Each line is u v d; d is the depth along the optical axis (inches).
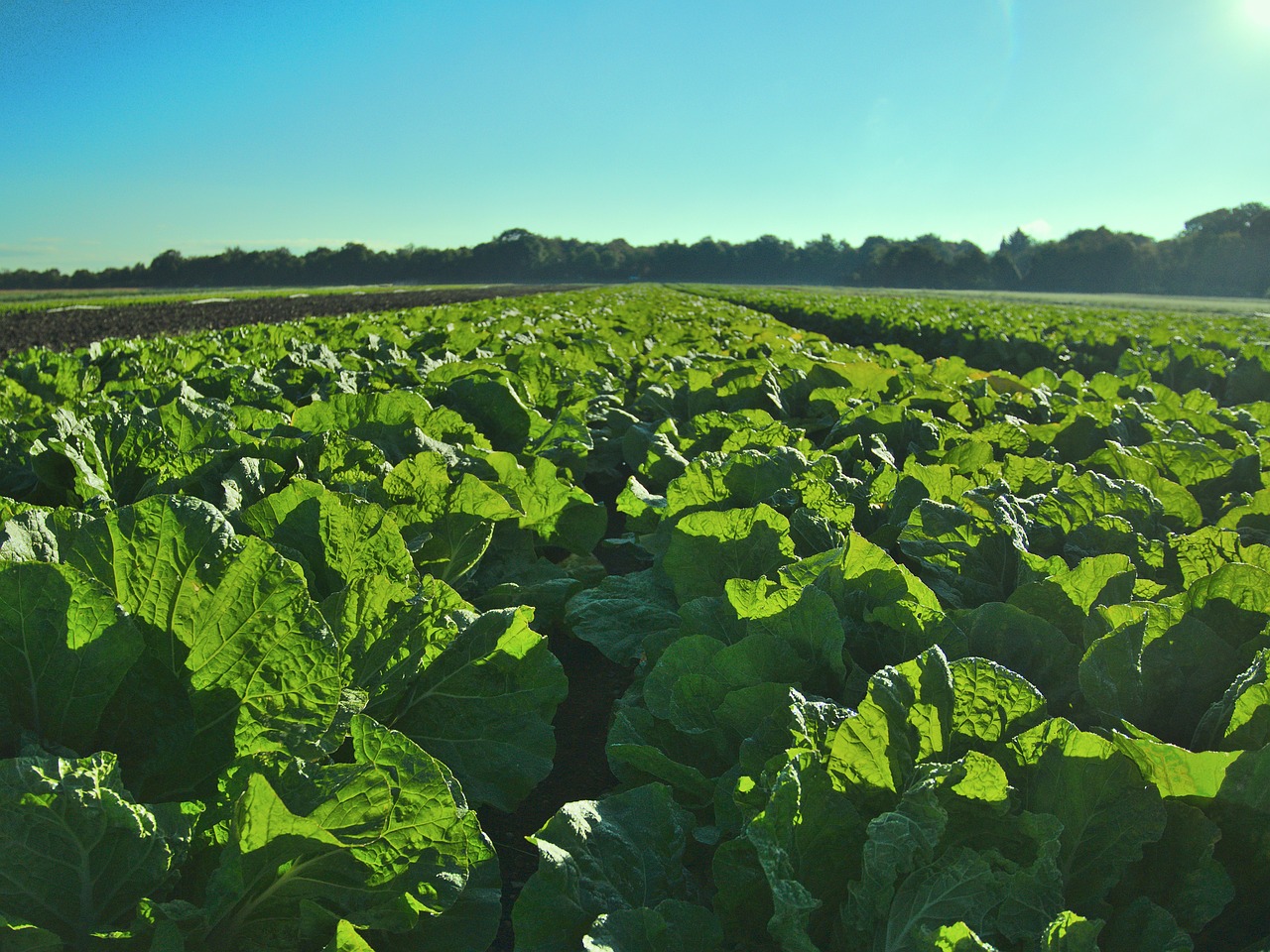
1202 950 64.6
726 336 587.8
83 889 54.8
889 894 59.6
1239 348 569.6
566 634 187.0
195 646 69.2
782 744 78.3
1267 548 108.4
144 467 135.0
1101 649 80.4
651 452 197.0
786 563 123.6
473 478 135.0
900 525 141.3
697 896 75.0
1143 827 62.9
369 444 144.5
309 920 61.4
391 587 95.3
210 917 57.4
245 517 102.0
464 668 100.4
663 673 98.3
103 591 64.3
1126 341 597.9
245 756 63.8
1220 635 89.0
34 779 53.2
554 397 291.9
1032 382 350.3
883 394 309.9
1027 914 58.4
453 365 270.7
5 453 147.3
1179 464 176.4
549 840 72.6
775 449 165.0
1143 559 121.0
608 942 61.7
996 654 90.4
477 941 72.6
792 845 63.8
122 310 1531.7
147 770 66.2
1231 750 69.5
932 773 64.7
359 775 61.8
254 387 227.6
